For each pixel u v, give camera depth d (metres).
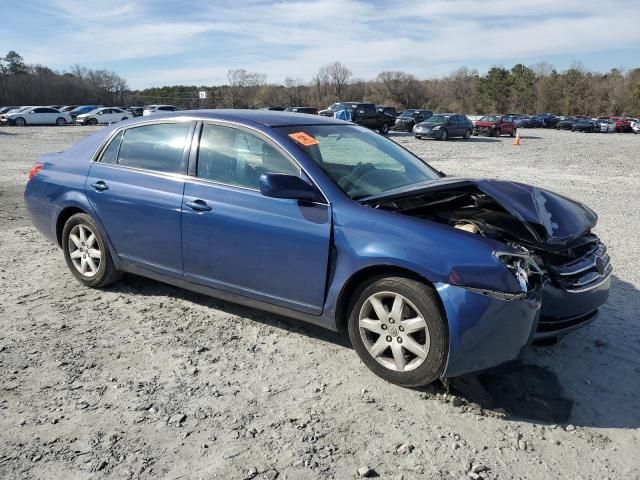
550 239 3.43
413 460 2.76
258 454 2.78
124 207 4.48
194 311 4.52
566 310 3.51
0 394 3.27
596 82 106.38
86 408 3.15
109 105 89.19
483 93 104.50
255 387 3.40
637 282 5.42
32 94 81.00
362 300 3.46
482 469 2.69
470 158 20.09
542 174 15.41
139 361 3.70
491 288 3.02
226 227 3.89
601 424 3.08
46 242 6.63
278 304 3.83
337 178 3.70
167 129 4.41
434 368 3.21
